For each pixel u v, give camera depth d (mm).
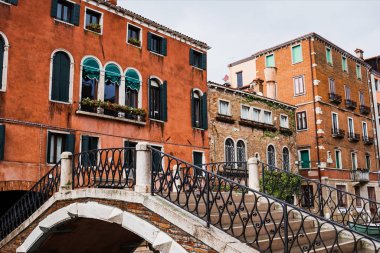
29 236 9102
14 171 12148
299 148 25688
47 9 13711
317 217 4598
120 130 15281
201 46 19453
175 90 17719
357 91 30156
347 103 28188
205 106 18828
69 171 8484
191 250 5445
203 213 6648
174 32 18000
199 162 18297
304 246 6000
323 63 26656
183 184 5918
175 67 17938
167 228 5879
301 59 26578
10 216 10664
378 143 31500
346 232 7094
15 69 12625
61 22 14047
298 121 26109
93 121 14469
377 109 32438
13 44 12680
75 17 14492
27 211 9688
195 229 5387
